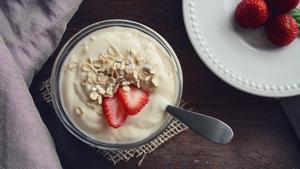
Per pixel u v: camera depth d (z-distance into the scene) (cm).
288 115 44
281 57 43
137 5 43
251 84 43
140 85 39
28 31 40
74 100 40
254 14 42
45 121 42
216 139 38
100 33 41
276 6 43
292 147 44
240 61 43
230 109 44
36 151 38
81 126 40
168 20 44
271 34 43
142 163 43
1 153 37
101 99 39
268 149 44
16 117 37
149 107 40
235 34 43
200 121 39
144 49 40
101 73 39
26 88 38
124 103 39
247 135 44
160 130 40
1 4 39
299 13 44
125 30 41
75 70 40
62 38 43
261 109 44
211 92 44
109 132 40
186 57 44
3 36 39
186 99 43
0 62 37
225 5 43
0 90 37
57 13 40
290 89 43
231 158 44
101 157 43
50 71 43
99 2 43
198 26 42
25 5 39
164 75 40
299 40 44
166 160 43
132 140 40
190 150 43
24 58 40
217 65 42
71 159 42
